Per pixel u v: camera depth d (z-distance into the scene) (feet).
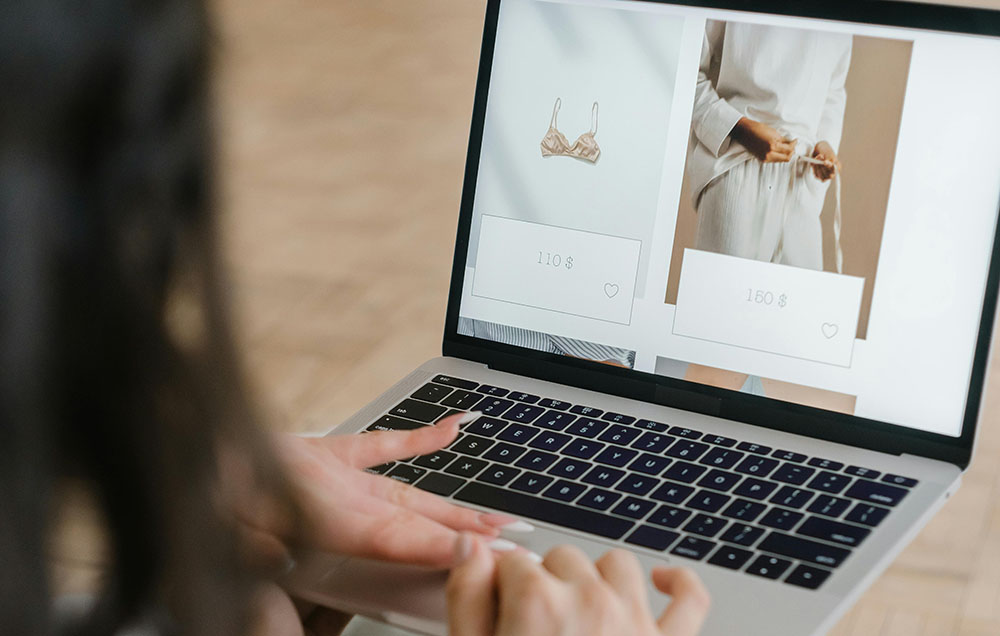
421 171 8.91
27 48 0.75
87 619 0.94
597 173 2.94
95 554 0.93
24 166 0.77
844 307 2.68
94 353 0.84
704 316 2.84
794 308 2.74
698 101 2.82
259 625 1.03
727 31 2.78
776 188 2.74
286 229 7.87
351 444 2.58
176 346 0.88
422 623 1.99
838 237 2.68
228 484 0.99
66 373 0.82
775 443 2.70
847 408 2.69
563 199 2.98
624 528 2.34
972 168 2.54
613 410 2.87
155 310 0.85
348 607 2.04
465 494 2.46
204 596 0.93
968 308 2.55
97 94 0.80
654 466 2.60
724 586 2.14
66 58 0.77
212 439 0.91
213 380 0.90
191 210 0.88
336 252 7.55
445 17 12.12
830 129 2.68
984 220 2.53
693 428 2.77
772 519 2.37
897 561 4.88
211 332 0.90
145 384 0.86
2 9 0.74
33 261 0.78
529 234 3.03
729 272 2.81
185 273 0.89
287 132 9.58
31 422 0.80
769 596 2.11
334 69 10.82
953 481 2.52
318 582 2.06
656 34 2.86
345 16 12.10
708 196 2.82
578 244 2.97
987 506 5.20
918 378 2.61
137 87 0.81
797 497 2.45
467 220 3.10
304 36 11.55
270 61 10.94
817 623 2.04
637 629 1.54
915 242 2.60
